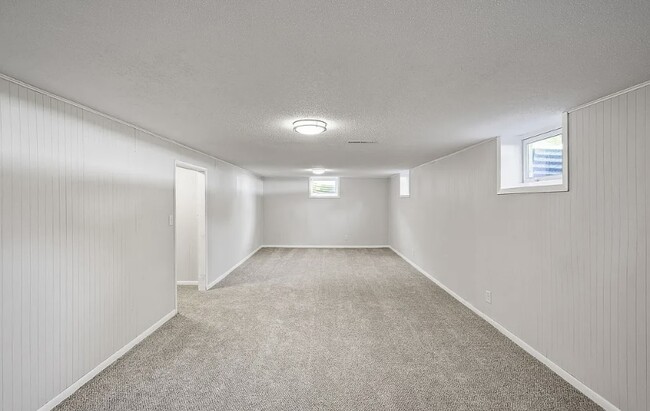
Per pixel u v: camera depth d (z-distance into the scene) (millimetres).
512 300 3566
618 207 2287
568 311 2742
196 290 5562
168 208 4211
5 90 2053
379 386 2691
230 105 2668
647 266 2090
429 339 3605
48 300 2373
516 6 1281
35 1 1251
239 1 1255
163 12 1333
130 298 3379
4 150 2049
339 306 4730
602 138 2424
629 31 1476
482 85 2193
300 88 2260
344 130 3594
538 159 3641
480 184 4297
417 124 3289
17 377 2133
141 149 3590
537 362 3084
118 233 3191
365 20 1394
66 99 2523
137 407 2412
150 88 2275
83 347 2713
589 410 2379
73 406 2420
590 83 2145
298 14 1348
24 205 2186
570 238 2727
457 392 2605
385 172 8766
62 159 2504
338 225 10562
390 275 6684
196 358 3172
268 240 10555
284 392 2605
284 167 7555
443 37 1544
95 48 1669
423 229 6836
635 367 2162
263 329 3893
